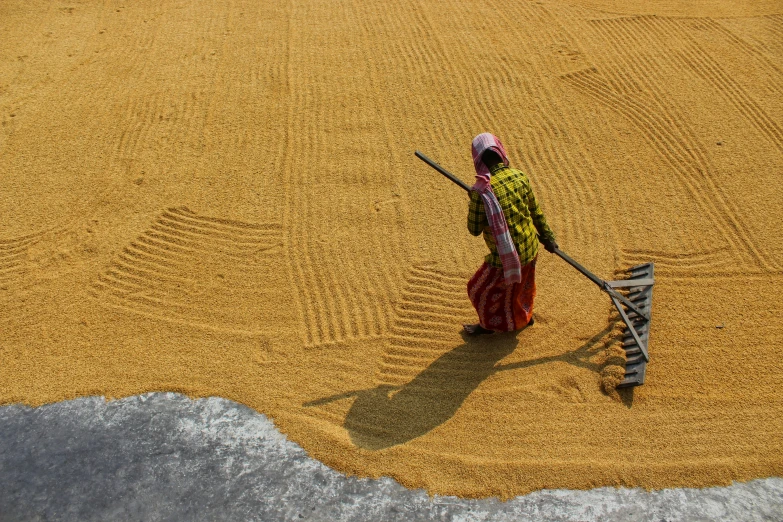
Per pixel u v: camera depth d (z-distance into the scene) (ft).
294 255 16.35
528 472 11.75
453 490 11.53
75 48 24.26
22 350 14.33
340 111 20.85
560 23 24.94
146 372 13.76
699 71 22.26
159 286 15.67
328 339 14.33
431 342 14.17
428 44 23.79
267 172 18.80
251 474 11.87
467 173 18.56
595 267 15.75
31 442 12.49
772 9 25.79
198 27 25.17
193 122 20.61
